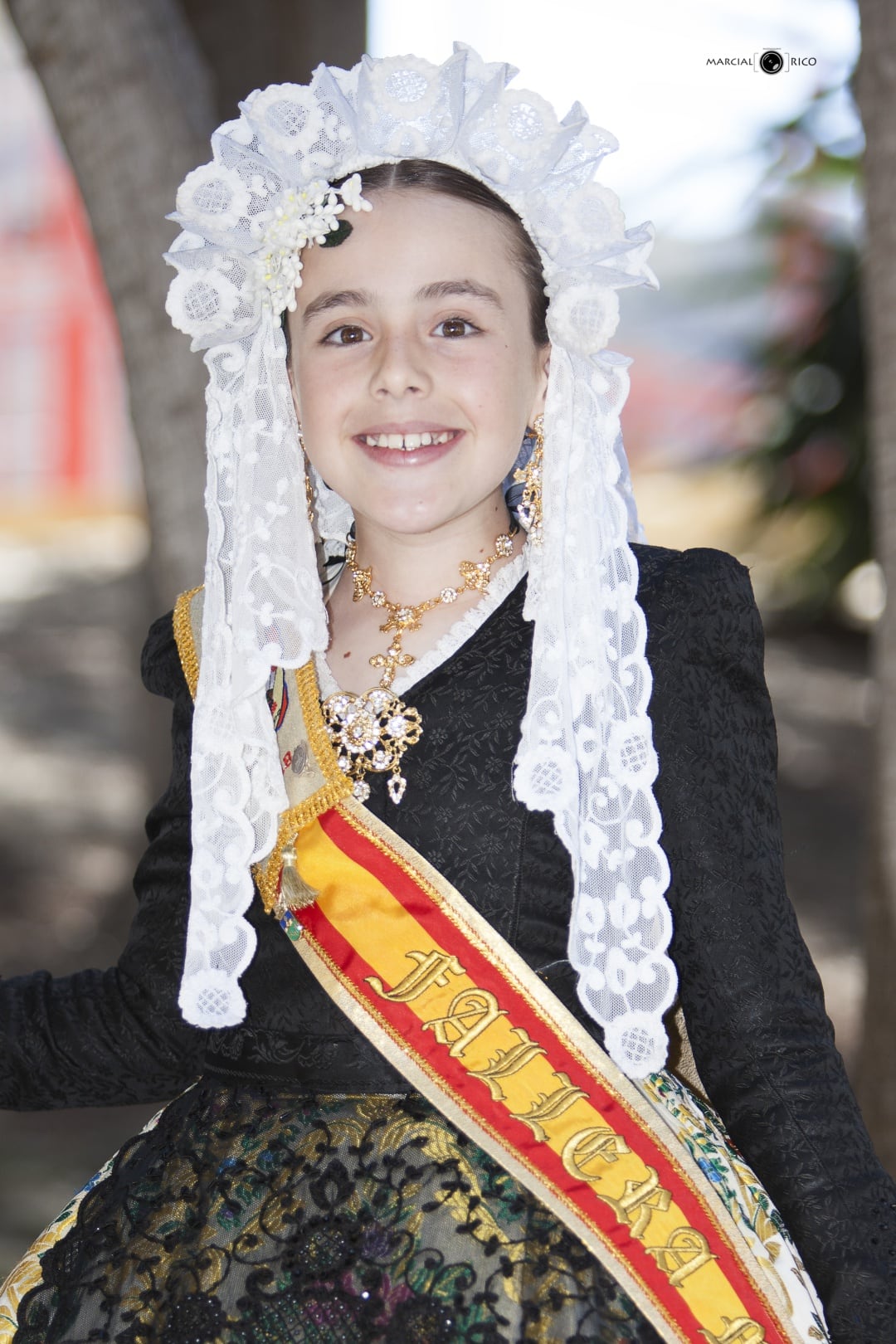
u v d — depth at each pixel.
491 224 1.64
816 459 10.30
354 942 1.60
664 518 13.34
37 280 15.37
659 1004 1.53
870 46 2.59
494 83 1.62
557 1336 1.40
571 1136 1.52
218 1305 1.44
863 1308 1.52
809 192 8.55
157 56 3.06
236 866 1.62
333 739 1.67
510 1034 1.56
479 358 1.63
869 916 2.80
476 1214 1.46
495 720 1.62
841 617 11.48
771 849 1.62
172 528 3.15
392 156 1.65
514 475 1.74
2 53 14.82
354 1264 1.44
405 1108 1.55
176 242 1.74
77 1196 1.77
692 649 1.62
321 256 1.65
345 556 1.86
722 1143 1.61
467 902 1.59
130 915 5.91
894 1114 2.78
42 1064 1.80
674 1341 1.44
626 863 1.55
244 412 1.71
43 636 11.62
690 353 13.99
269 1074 1.62
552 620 1.60
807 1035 1.57
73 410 15.47
